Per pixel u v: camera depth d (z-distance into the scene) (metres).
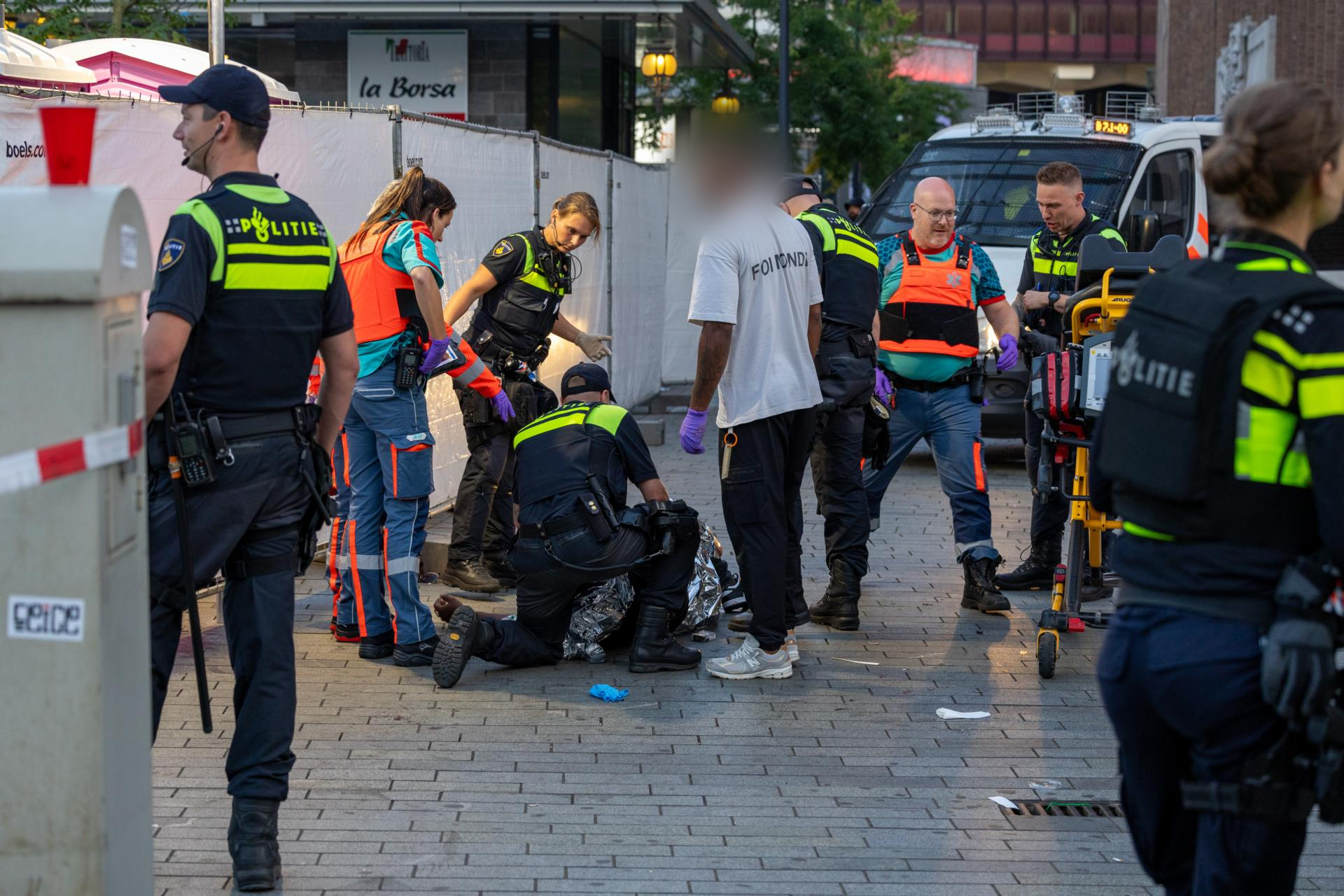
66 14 12.54
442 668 5.48
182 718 5.10
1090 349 5.36
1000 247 10.85
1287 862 2.59
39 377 2.67
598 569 5.57
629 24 18.20
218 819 4.21
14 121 5.50
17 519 2.69
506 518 7.20
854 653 6.10
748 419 5.46
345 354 3.98
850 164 23.64
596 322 12.04
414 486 5.68
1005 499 9.83
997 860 4.01
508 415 6.72
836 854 4.04
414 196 5.67
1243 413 2.47
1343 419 2.36
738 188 5.44
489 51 18.23
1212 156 2.58
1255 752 2.53
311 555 3.94
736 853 4.03
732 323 5.35
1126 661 2.64
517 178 9.57
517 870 3.89
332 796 4.41
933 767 4.76
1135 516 2.63
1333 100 2.51
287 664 3.84
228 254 3.62
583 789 4.51
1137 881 3.88
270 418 3.76
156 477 3.70
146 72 9.28
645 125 22.95
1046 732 5.14
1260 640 2.49
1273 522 2.47
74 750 2.73
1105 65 74.94
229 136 3.76
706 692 5.54
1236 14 25.06
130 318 2.84
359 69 18.44
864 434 6.46
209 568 3.70
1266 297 2.46
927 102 27.20
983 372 6.77
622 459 5.76
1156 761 2.75
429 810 4.31
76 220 2.66
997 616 6.74
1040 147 11.38
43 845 2.75
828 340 6.23
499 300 6.85
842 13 24.16
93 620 2.70
